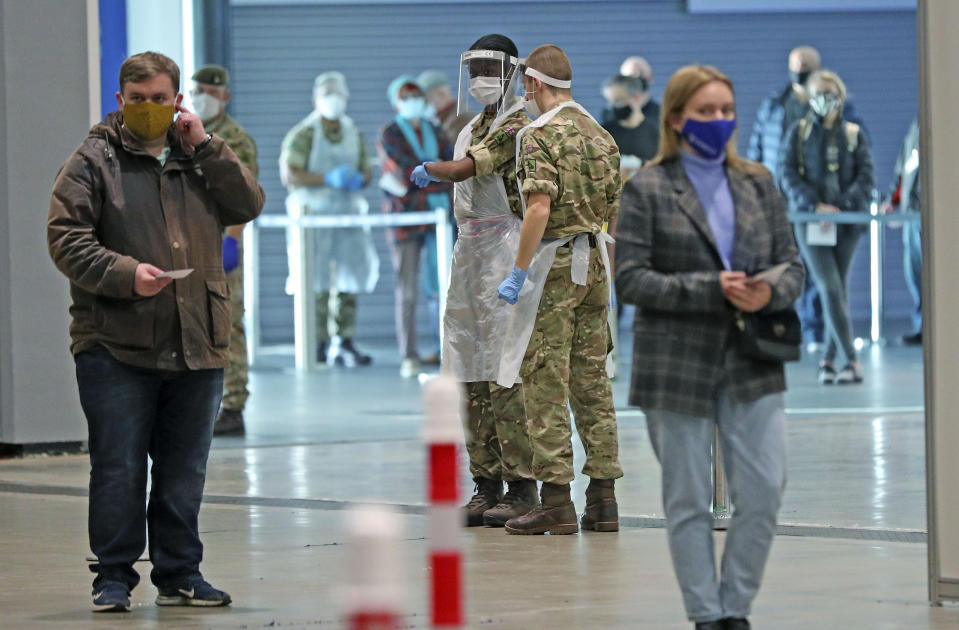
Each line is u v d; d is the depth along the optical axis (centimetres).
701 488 1366
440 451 983
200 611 1608
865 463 2744
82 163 1598
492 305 2167
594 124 2103
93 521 1620
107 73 3247
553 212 2058
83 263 1560
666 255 1377
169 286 1603
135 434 1611
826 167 4125
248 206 1655
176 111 1638
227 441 3244
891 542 1977
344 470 2780
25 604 1655
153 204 1611
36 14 2966
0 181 2991
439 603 973
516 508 2183
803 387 4156
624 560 1886
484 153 2122
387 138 4997
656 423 1374
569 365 2108
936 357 1590
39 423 3014
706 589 1361
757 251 1378
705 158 1387
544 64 2094
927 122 1580
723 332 1360
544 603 1619
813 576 1756
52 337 3022
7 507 2388
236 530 2139
